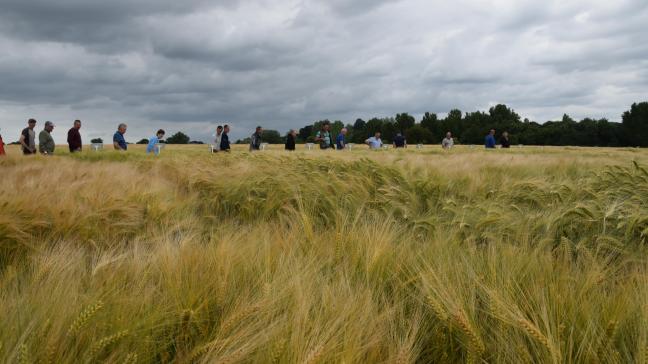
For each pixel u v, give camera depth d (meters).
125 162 10.08
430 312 2.17
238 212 5.46
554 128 112.19
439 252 2.92
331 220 4.54
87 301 1.96
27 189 4.56
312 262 2.69
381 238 3.05
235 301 2.13
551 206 4.40
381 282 2.56
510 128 120.88
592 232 3.47
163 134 16.17
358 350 1.75
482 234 3.48
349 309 2.03
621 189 4.64
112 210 4.10
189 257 2.56
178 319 1.98
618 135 107.12
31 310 1.86
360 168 6.68
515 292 2.22
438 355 1.95
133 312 1.92
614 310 2.00
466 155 12.35
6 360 1.49
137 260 2.58
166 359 1.84
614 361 1.66
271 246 3.04
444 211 4.51
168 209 4.57
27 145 14.44
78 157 12.16
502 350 1.82
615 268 2.76
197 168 7.48
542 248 3.04
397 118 134.50
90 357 1.59
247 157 9.62
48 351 1.53
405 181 5.65
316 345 1.66
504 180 6.36
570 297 2.07
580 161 10.10
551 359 1.65
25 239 3.31
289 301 2.15
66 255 2.78
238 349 1.61
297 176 5.89
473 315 2.00
